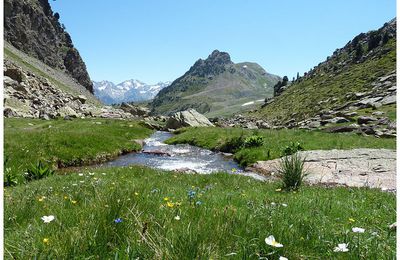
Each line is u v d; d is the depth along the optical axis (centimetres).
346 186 1738
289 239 450
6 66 9288
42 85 10419
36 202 732
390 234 575
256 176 2220
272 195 1161
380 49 18625
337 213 828
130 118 9444
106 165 2788
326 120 6419
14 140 2719
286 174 1406
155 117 10819
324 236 487
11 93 7962
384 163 2306
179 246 386
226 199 868
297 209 802
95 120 6731
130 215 475
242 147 3372
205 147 3847
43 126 4941
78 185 1023
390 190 1548
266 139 3475
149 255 370
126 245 387
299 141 3238
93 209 523
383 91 8888
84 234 404
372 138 3647
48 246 386
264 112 18275
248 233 455
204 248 385
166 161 3038
